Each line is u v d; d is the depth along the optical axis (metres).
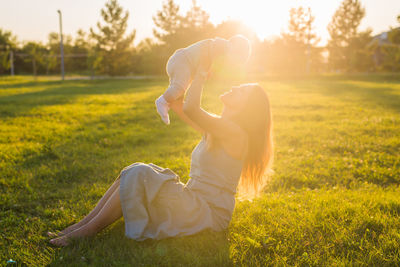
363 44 49.69
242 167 2.94
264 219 3.35
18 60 58.19
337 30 50.78
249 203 3.79
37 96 17.84
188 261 2.58
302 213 3.48
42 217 3.58
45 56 52.56
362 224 3.23
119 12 43.53
